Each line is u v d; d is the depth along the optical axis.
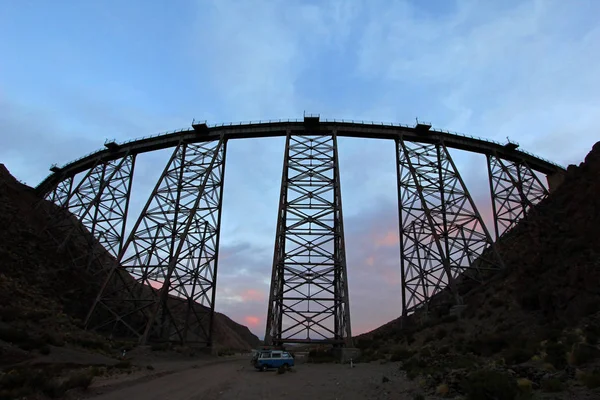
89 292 48.00
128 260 43.28
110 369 24.77
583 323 21.22
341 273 39.81
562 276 27.94
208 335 45.09
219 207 46.62
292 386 19.34
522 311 29.83
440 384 14.30
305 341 37.06
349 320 36.44
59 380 17.42
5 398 13.45
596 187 34.38
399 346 37.53
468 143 51.22
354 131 47.72
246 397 15.87
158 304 40.09
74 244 55.41
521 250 40.78
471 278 43.00
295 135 48.47
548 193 51.75
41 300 39.19
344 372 25.77
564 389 11.30
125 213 50.91
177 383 20.55
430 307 43.66
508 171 51.59
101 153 55.81
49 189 63.16
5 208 51.22
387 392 15.73
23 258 45.09
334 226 43.00
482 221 44.72
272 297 37.03
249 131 48.16
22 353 24.39
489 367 15.41
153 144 51.12
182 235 42.78
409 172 47.25
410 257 43.72
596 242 28.67
